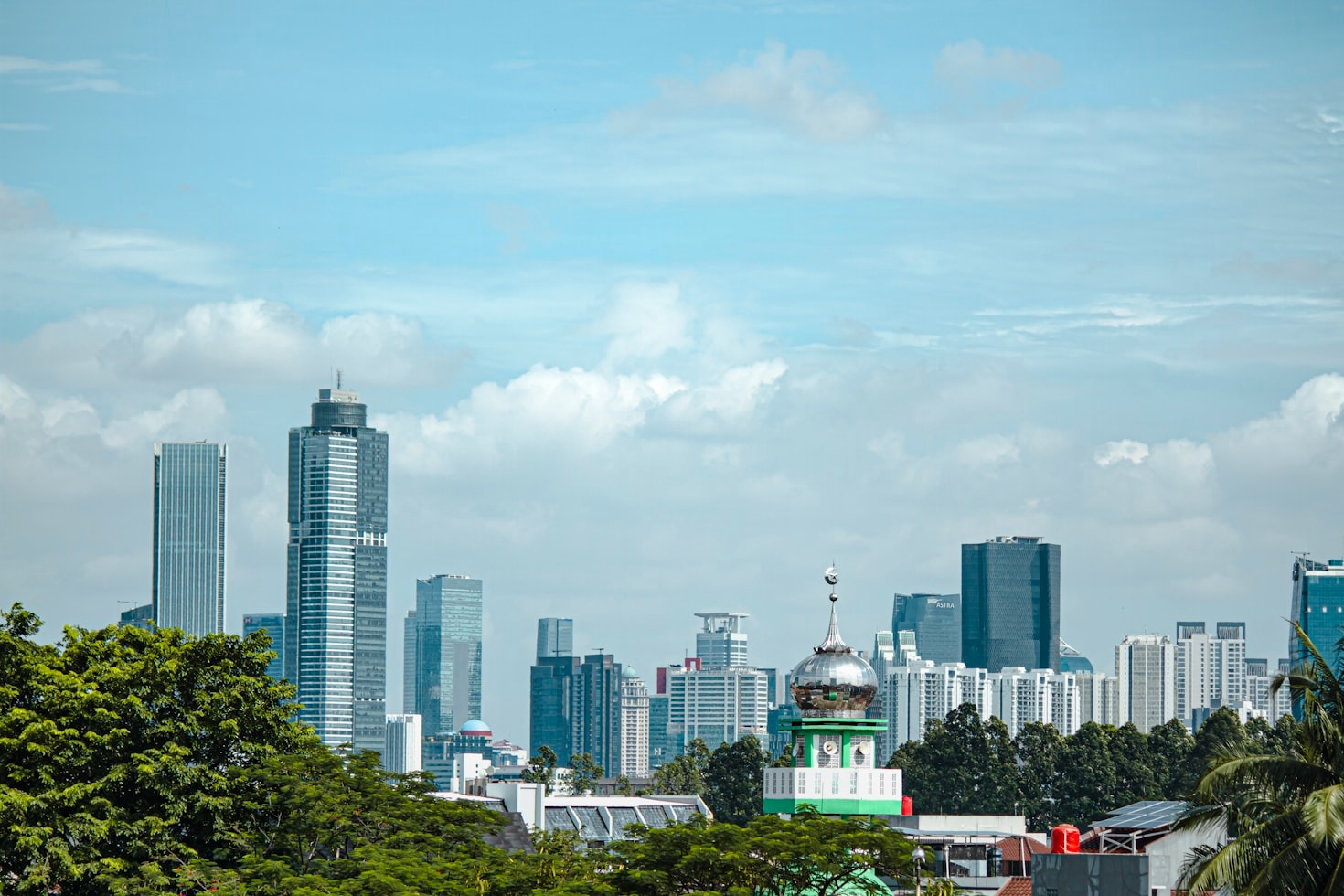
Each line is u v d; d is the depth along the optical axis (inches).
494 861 5521.7
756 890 5339.6
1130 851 6112.2
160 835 5285.4
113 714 5413.4
